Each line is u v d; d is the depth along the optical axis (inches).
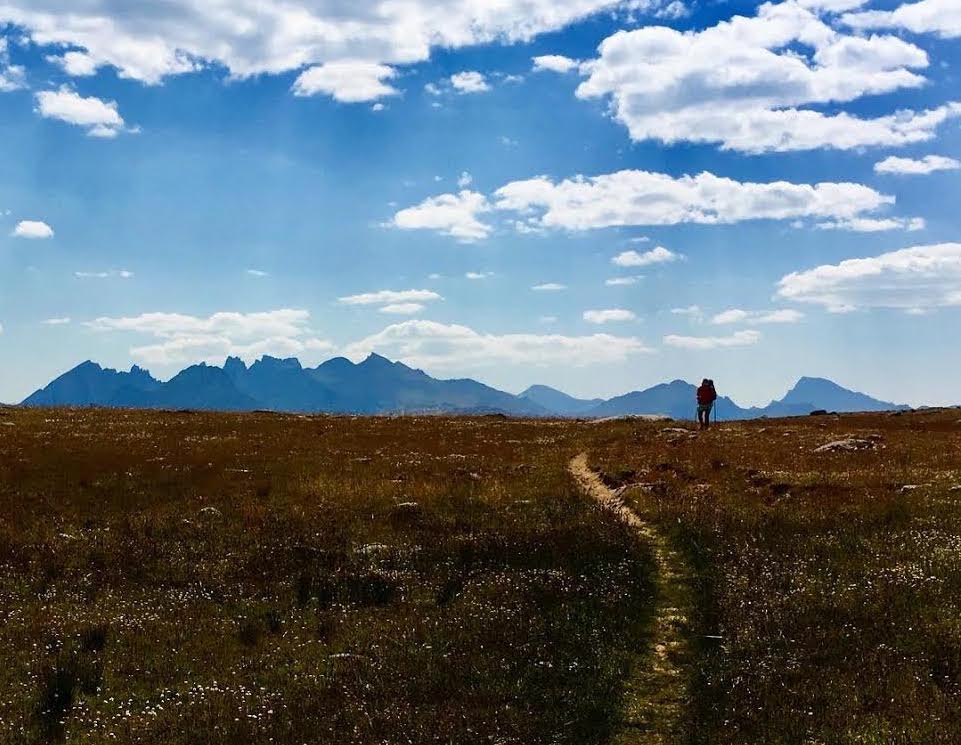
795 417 3378.4
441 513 1349.7
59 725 636.1
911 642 677.9
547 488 1523.1
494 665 697.0
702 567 946.1
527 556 1058.7
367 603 930.7
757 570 912.3
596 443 2207.2
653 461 1727.4
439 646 756.6
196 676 731.4
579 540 1099.9
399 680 681.6
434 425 2687.0
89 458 1771.7
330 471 1717.5
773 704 590.6
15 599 959.6
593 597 858.1
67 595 976.9
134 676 732.7
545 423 2871.6
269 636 827.4
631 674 671.8
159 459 1782.7
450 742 564.7
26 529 1277.1
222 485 1581.0
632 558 1001.5
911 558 906.7
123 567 1082.1
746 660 673.6
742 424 2876.5
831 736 538.3
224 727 606.5
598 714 603.8
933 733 526.0
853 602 775.1
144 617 886.4
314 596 954.1
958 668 617.0
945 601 750.5
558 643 741.3
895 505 1161.4
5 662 756.6
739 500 1274.6
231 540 1207.6
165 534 1245.7
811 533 1056.2
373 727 593.3
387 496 1469.0
